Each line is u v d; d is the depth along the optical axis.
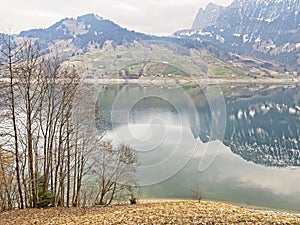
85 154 13.22
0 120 13.64
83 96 8.57
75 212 14.00
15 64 12.73
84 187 18.58
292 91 95.25
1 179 14.10
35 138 15.77
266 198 22.25
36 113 14.27
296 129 40.78
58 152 15.41
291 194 22.95
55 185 16.23
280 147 32.19
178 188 16.28
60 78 13.66
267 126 40.31
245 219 8.05
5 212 14.55
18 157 14.42
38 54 13.51
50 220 11.83
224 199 21.11
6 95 12.75
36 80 13.63
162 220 8.20
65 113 14.84
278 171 26.41
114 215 9.69
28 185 16.33
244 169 25.11
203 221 7.93
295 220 8.01
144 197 17.36
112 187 17.08
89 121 9.06
